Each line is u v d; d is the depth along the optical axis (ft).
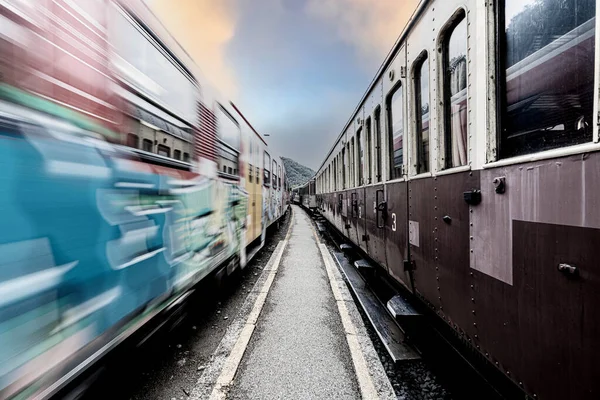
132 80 6.56
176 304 9.09
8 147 3.79
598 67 3.78
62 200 4.55
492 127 5.82
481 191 6.15
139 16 6.88
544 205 4.51
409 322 9.58
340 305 14.26
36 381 4.13
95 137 5.32
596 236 3.68
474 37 6.33
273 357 9.70
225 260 14.20
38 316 4.14
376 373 8.76
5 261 3.71
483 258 6.11
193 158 9.94
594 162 3.73
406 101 10.38
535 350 4.73
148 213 7.03
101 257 5.38
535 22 4.92
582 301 3.89
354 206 20.47
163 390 8.05
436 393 7.94
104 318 5.46
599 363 3.66
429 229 8.73
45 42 4.42
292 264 22.95
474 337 6.55
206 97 11.30
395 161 11.99
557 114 4.50
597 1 3.82
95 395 6.86
